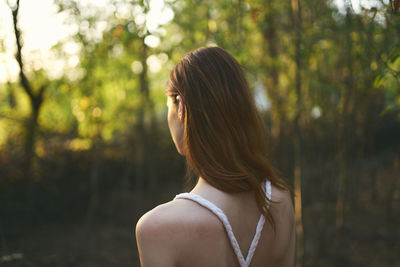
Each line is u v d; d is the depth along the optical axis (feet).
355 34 7.60
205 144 2.09
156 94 16.62
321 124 12.76
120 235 12.30
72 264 9.50
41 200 13.00
